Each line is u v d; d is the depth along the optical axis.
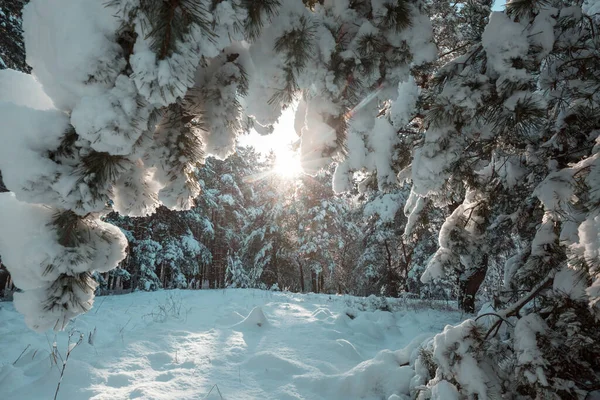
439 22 5.91
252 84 1.61
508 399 2.53
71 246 1.23
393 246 16.28
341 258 21.17
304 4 1.66
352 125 1.82
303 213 21.25
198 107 1.55
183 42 1.11
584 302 2.41
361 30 1.61
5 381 3.61
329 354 5.05
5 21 7.36
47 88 1.15
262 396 3.75
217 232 27.66
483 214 3.81
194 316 7.05
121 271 14.77
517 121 2.12
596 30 2.48
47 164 1.13
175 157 1.45
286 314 7.63
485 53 2.37
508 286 3.74
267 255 23.81
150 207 1.53
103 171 1.20
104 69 1.09
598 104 2.65
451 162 2.50
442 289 13.91
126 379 3.85
